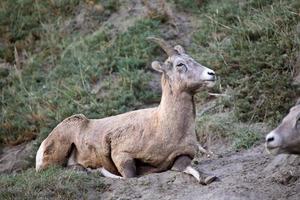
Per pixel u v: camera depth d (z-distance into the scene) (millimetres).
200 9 45938
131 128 29406
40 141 38094
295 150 24047
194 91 28484
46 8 49344
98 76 42281
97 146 30453
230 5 44469
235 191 24906
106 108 39031
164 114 28500
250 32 40594
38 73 44625
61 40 46844
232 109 35844
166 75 28844
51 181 27641
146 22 45000
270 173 26797
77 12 48438
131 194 26359
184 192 25844
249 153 31234
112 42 44250
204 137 34094
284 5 41562
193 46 42625
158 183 26953
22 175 29641
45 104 41375
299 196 24078
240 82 36750
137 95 40094
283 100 34312
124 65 42219
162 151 28406
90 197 26750
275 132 23969
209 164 29922
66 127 32000
